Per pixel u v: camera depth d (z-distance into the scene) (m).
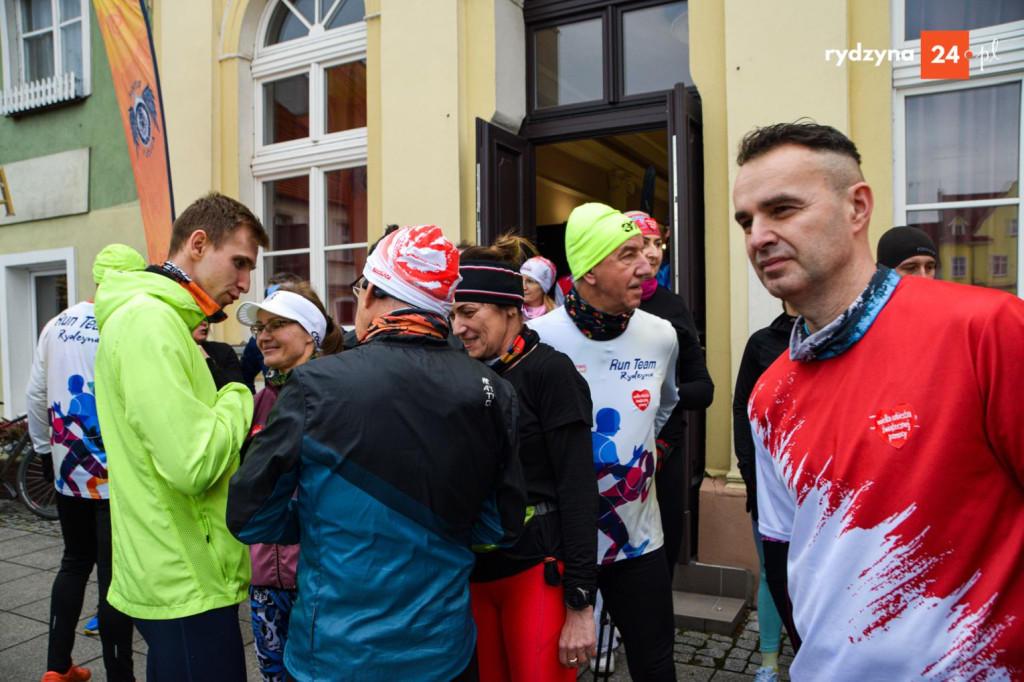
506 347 2.04
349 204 5.79
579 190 7.46
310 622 1.49
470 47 4.83
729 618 3.65
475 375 1.61
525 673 1.92
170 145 6.37
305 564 1.53
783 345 2.82
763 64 3.89
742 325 3.98
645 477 2.24
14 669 3.40
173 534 1.87
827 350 1.19
